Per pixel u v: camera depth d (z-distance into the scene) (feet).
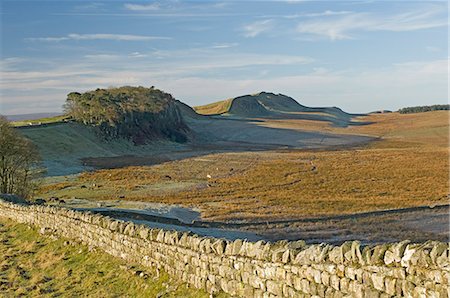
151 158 354.13
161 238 45.73
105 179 249.55
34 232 74.95
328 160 328.70
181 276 42.22
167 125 517.55
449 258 21.83
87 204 160.66
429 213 129.39
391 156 341.82
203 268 39.55
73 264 56.29
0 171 145.79
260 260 33.91
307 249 30.37
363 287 26.13
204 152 403.54
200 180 248.93
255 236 103.86
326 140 529.04
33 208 79.05
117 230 53.98
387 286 24.76
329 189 213.25
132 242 50.67
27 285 51.78
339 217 131.54
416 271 23.41
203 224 120.06
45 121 451.53
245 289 35.04
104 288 46.96
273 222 125.29
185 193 203.92
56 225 70.44
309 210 153.28
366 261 26.05
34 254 63.98
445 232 101.65
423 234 100.53
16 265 60.08
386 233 103.35
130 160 337.11
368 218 126.93
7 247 69.97
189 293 39.88
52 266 57.06
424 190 200.54
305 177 254.88
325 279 28.60
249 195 196.65
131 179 250.16
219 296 37.14
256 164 314.55
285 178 252.42
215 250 38.47
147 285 44.24
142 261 48.70
